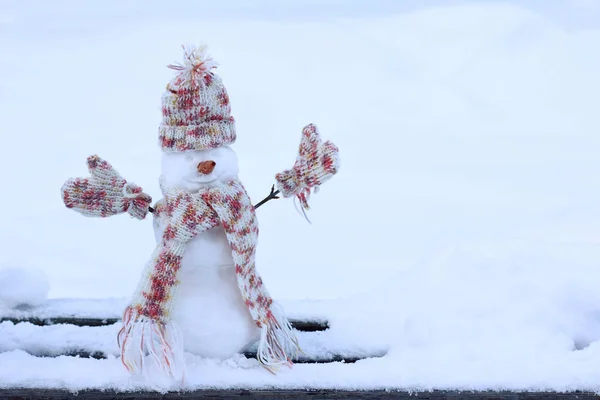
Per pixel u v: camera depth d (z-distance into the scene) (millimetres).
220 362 2594
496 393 2531
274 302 2652
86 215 2602
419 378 2545
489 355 2598
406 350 2641
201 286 2584
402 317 2777
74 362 2586
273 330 2598
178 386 2529
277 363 2572
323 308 2848
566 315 2697
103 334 2750
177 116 2553
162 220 2602
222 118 2572
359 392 2533
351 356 2691
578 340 2688
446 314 2709
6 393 2531
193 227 2557
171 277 2559
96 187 2594
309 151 2621
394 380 2543
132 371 2539
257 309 2582
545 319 2678
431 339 2658
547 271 2758
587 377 2539
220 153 2574
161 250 2570
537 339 2629
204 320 2574
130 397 2529
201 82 2539
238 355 2604
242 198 2586
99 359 2635
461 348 2621
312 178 2605
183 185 2570
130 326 2555
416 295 2811
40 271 2885
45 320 2838
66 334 2748
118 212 2609
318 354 2689
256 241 2605
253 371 2566
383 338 2730
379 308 2824
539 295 2713
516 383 2535
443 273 2818
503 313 2691
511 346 2615
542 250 2809
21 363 2582
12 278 2859
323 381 2541
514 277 2752
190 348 2584
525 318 2674
